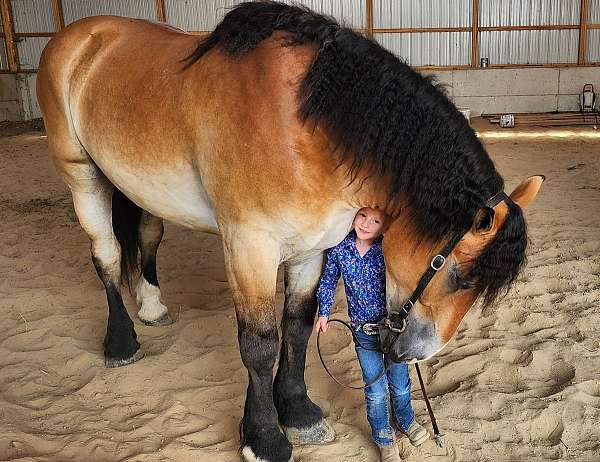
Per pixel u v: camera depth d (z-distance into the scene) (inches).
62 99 106.1
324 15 80.0
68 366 118.0
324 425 94.1
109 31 104.3
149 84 88.4
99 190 115.1
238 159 76.0
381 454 87.6
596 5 459.5
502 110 477.4
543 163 296.7
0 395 107.9
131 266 124.3
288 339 92.4
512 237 66.9
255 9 80.8
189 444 93.0
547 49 470.6
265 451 85.5
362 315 83.7
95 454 91.3
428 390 106.7
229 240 80.7
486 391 103.0
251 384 85.5
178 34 98.3
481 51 477.1
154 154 87.0
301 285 90.3
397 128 71.1
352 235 83.1
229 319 134.6
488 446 90.5
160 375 113.7
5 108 488.1
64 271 165.6
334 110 72.1
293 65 74.7
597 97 467.8
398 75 72.2
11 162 319.6
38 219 214.1
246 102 75.6
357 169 72.7
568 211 207.2
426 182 69.9
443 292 71.0
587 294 135.5
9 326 133.7
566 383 103.1
